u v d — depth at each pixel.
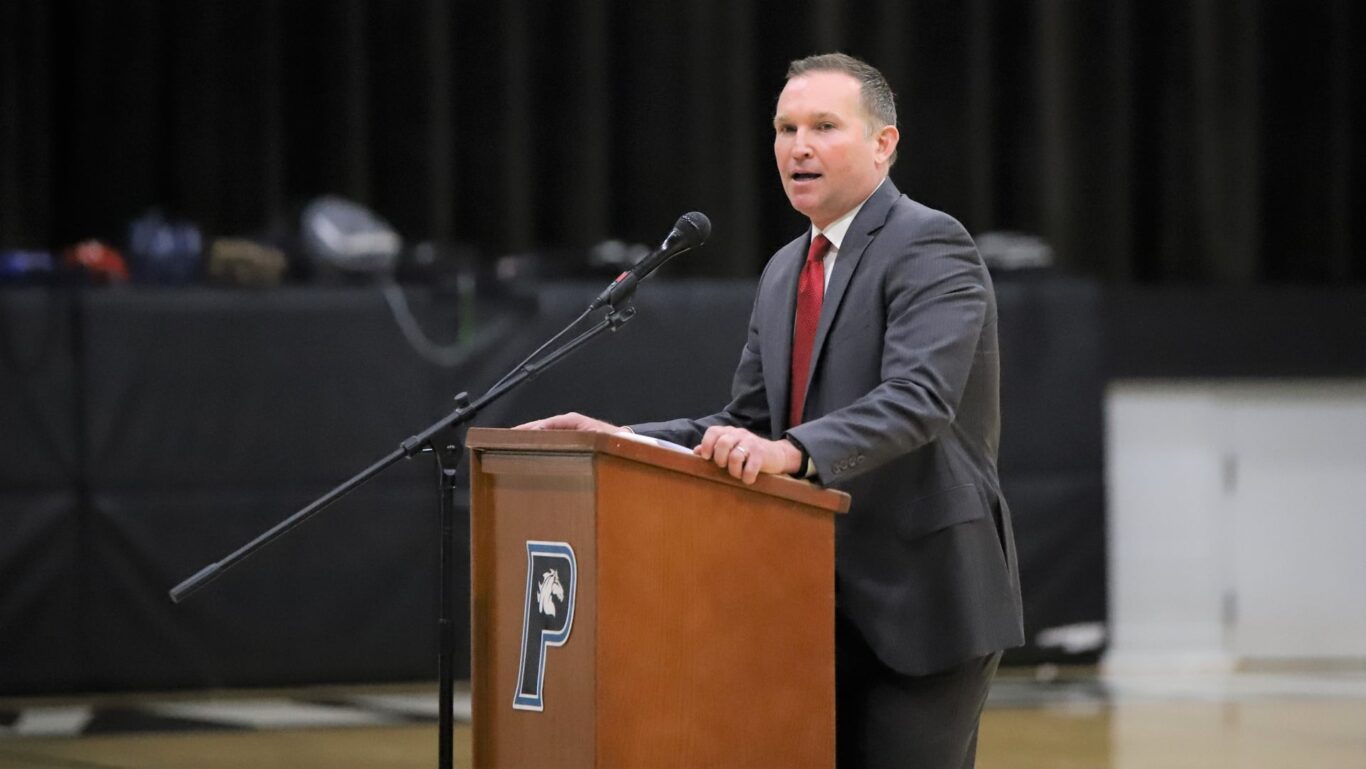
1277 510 17.89
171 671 15.23
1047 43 19.45
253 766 12.37
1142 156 20.09
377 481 15.56
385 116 18.62
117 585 15.15
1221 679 16.38
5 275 15.28
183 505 15.25
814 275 7.61
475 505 6.61
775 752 6.46
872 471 7.36
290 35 18.55
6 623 14.92
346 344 15.53
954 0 19.38
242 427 15.36
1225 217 19.83
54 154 18.22
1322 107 20.12
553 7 18.98
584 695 6.10
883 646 7.27
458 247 18.34
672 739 6.23
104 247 16.17
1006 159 19.83
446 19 18.53
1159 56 20.00
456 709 14.64
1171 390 17.75
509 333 15.78
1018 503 16.62
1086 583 16.77
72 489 15.09
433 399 15.62
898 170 19.39
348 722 14.05
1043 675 16.58
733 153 19.00
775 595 6.49
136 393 15.20
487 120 18.83
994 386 7.52
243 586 15.35
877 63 19.25
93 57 18.14
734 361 16.03
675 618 6.25
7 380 15.01
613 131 19.23
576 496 6.18
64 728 13.88
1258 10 19.95
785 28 19.30
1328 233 20.12
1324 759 12.60
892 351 7.09
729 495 6.39
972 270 7.24
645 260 7.43
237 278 15.74
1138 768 12.25
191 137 18.20
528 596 6.39
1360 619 17.86
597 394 15.80
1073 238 19.66
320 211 16.41
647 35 19.11
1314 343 18.00
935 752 7.32
